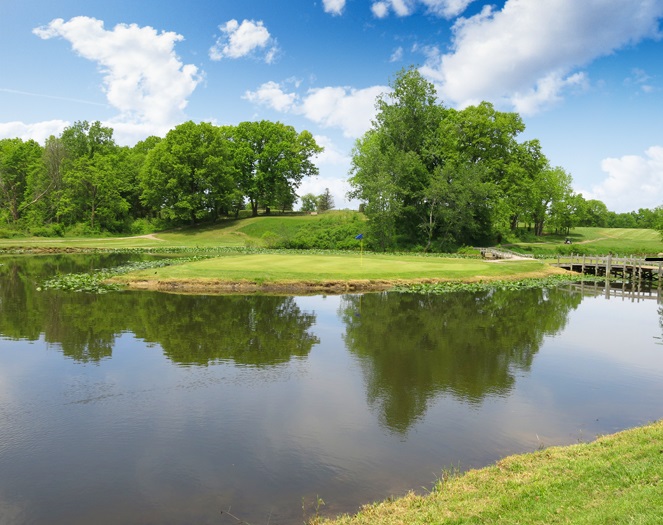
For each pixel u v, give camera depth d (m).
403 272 32.16
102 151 89.94
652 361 14.72
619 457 7.25
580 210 94.75
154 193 73.25
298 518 6.63
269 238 60.09
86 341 15.90
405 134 60.22
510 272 36.09
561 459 7.55
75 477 7.78
